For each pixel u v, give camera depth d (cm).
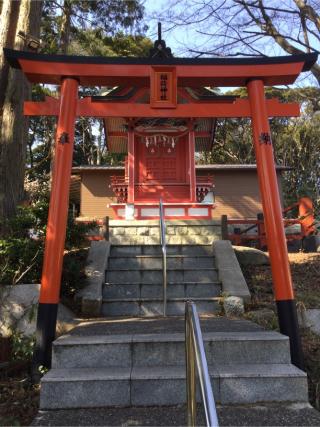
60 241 428
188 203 1057
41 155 2608
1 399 363
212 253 710
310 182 2520
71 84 466
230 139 2758
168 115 494
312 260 761
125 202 1155
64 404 326
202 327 437
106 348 367
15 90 644
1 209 602
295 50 988
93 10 1465
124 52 1627
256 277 652
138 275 630
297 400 330
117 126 1163
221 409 318
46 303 409
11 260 509
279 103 488
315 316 504
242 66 471
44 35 1547
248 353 370
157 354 368
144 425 293
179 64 473
